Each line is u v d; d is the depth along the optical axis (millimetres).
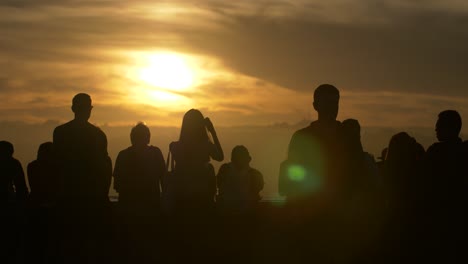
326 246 8188
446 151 9445
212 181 11070
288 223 8297
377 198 9570
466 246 9367
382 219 10023
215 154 11055
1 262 11070
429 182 9477
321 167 8180
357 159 8281
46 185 11969
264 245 11477
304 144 8211
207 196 11008
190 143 10891
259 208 12188
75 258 10609
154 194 11406
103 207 10570
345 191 8195
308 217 8195
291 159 8250
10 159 11133
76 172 10375
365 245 8797
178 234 11242
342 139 8219
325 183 8172
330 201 8164
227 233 11523
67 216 10445
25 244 11164
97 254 10711
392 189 10578
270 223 11711
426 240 9523
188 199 10898
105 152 10586
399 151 10891
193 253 11250
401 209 10117
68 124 10461
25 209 11227
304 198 8203
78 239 10625
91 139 10453
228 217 11672
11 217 11078
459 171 9375
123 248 11023
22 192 11203
